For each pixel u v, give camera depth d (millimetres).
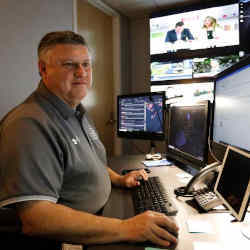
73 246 717
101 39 2605
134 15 2881
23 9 1582
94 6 2467
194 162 1216
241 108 884
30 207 644
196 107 1219
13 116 759
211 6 2320
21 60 1575
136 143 2986
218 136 1156
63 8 1917
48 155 714
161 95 1725
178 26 2486
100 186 894
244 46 2174
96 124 2553
